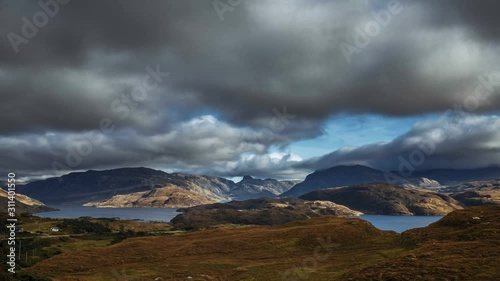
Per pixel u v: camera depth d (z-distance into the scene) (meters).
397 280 52.94
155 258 98.50
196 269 83.62
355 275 59.91
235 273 80.38
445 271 53.09
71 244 177.62
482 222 87.12
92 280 74.94
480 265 53.97
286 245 105.94
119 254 101.19
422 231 94.44
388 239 101.75
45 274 82.62
